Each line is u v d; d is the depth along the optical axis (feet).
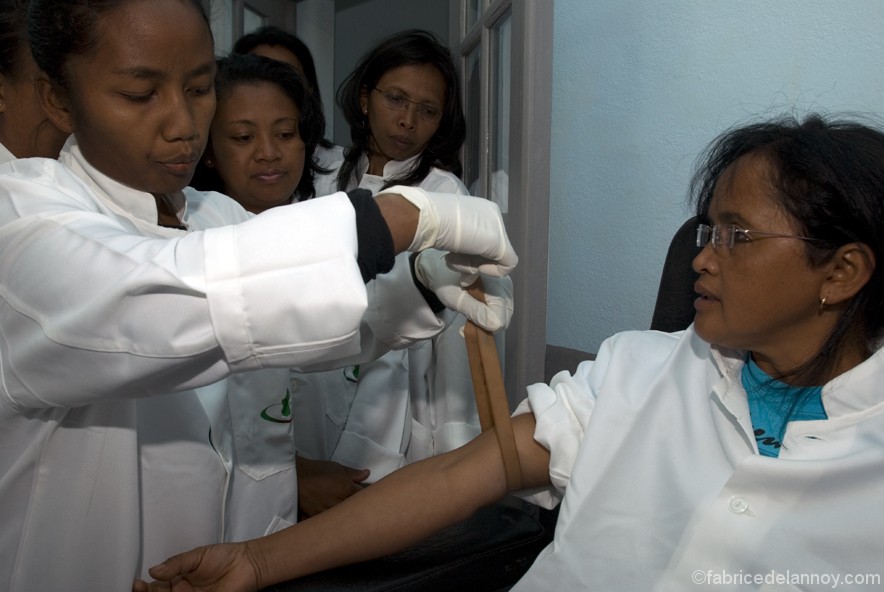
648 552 3.00
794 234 2.81
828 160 2.77
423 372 5.86
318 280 2.38
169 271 2.31
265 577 3.13
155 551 3.32
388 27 13.96
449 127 6.95
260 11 12.28
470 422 5.79
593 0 7.75
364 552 3.23
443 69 6.77
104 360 2.44
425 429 5.88
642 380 3.40
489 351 3.34
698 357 3.34
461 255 3.21
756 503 2.89
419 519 3.27
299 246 2.42
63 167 2.99
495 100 6.72
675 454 3.14
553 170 8.49
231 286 2.36
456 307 3.34
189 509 3.36
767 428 3.14
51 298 2.47
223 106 5.08
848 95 5.77
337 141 13.85
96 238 2.49
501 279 3.46
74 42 2.57
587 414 3.37
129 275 2.31
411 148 6.89
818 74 5.93
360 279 2.42
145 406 3.22
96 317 2.36
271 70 5.21
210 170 5.46
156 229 3.16
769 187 2.84
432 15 13.56
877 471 2.77
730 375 3.19
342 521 3.24
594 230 7.99
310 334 2.42
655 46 7.14
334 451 5.37
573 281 8.31
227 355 2.45
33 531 3.02
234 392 3.90
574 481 3.16
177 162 2.84
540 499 3.60
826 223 2.77
